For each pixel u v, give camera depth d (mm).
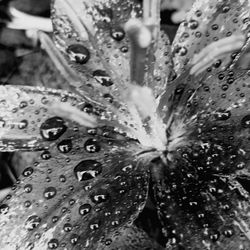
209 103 152
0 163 206
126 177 147
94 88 155
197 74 144
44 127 150
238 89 150
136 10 159
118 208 142
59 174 146
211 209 142
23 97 153
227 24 156
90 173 146
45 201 142
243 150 143
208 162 145
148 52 144
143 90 131
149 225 187
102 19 159
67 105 148
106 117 154
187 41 158
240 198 142
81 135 151
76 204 142
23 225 140
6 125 150
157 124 150
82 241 138
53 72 213
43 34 150
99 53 157
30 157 202
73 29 158
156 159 153
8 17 225
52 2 158
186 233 139
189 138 152
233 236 137
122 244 150
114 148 152
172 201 145
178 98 155
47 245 138
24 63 219
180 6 214
